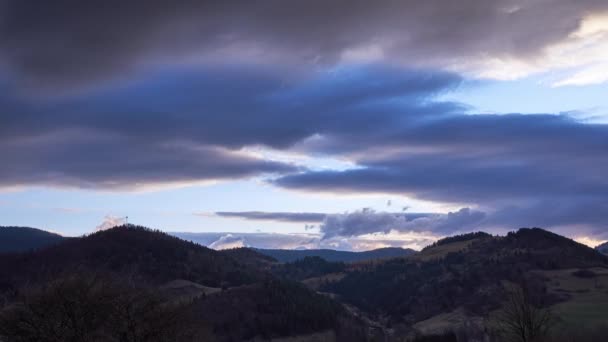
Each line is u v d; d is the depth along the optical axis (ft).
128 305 164.66
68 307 159.43
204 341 193.06
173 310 171.83
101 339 161.17
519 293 252.01
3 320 155.33
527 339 236.02
